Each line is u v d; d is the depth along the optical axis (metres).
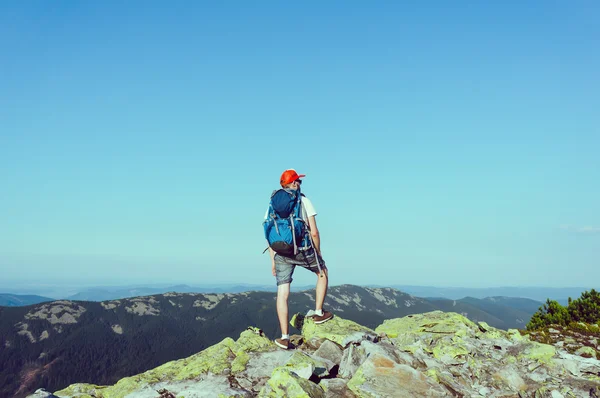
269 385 6.10
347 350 7.35
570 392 6.41
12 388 128.62
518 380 6.80
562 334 11.35
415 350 8.12
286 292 7.71
